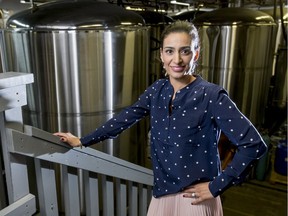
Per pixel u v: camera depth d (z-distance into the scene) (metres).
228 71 3.06
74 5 1.79
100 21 1.68
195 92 0.96
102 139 1.20
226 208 2.74
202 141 0.99
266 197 2.92
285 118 4.48
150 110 1.13
